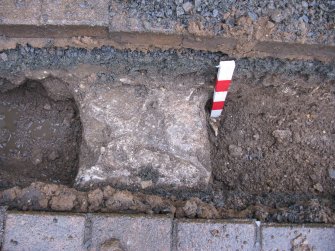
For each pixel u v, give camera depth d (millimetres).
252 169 991
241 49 879
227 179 979
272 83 957
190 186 891
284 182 983
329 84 969
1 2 826
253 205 879
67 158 1000
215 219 807
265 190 971
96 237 783
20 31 849
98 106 918
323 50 889
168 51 891
